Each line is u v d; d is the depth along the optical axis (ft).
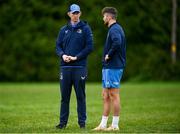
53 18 380.37
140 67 360.48
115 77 103.50
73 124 114.93
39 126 110.83
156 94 216.74
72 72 105.09
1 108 155.02
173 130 102.22
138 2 380.58
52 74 362.53
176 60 373.20
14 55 367.86
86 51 104.73
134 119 125.08
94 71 354.33
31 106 161.58
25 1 382.22
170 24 384.27
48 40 371.35
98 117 131.13
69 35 105.60
